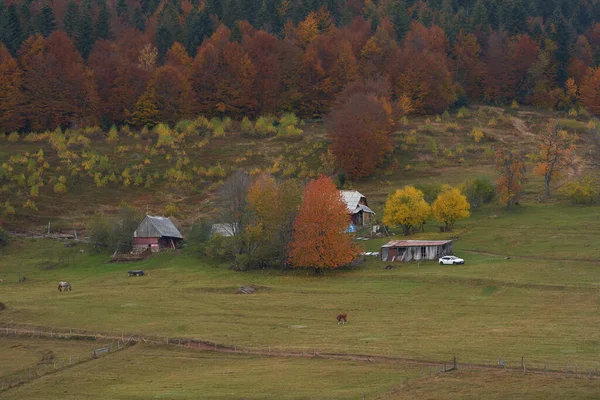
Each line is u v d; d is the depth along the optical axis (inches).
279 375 3725.4
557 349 3855.8
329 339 4394.7
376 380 3521.2
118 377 3969.0
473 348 3956.7
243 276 6476.4
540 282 5467.5
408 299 5359.3
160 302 5634.8
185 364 4158.5
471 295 5359.3
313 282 6136.8
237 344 4424.2
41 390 3801.7
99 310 5467.5
